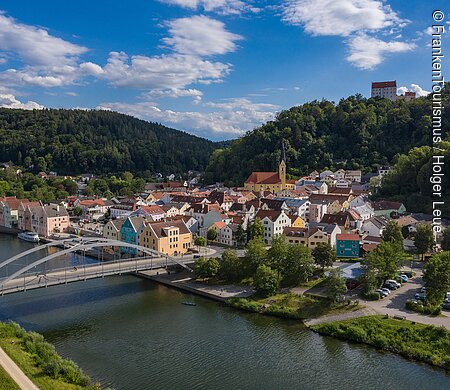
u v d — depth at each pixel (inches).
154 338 3043.8
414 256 4852.4
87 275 3791.8
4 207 7573.8
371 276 3631.9
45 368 2330.2
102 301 3823.8
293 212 6737.2
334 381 2490.2
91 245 3878.0
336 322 3218.5
